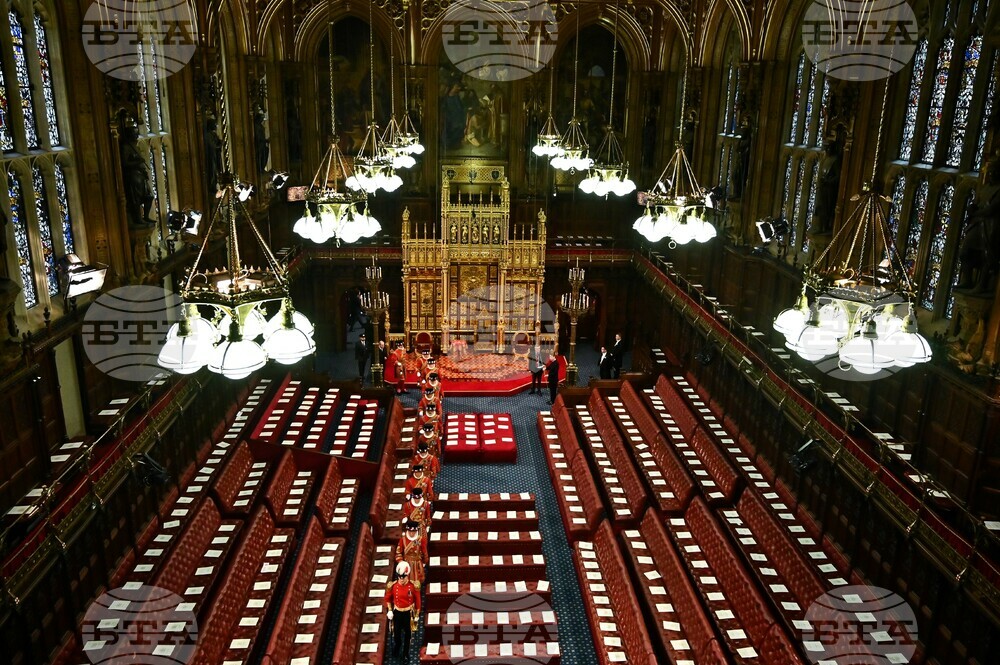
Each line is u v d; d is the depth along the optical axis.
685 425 23.31
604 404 25.36
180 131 22.97
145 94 20.98
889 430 17.38
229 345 7.72
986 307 13.84
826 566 16.31
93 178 17.95
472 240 31.97
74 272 16.06
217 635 13.62
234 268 8.04
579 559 17.50
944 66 16.80
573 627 16.27
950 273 16.03
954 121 16.39
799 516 18.34
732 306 27.45
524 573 17.03
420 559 15.34
